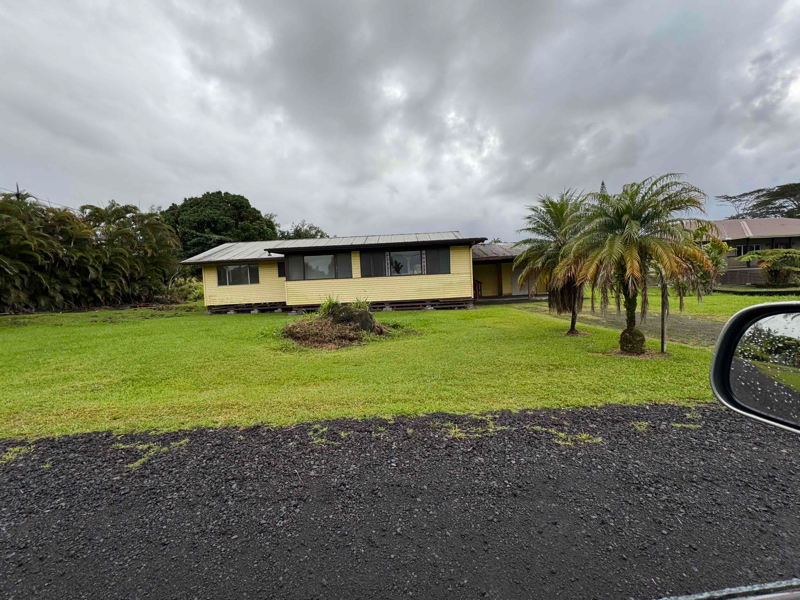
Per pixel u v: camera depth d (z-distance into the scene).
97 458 3.39
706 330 10.73
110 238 22.05
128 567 2.00
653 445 3.37
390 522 2.35
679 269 6.94
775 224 28.88
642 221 7.55
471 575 1.88
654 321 12.71
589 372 6.21
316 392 5.54
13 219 16.22
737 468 2.91
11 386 6.13
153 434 3.96
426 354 8.11
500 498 2.58
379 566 1.97
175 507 2.58
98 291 20.42
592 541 2.11
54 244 18.33
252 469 3.11
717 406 4.41
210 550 2.13
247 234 34.59
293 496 2.69
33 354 8.49
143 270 22.95
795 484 2.66
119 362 7.68
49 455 3.47
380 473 2.98
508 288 24.20
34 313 17.91
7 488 2.88
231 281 18.89
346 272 17.31
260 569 1.97
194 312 19.03
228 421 4.29
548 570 1.90
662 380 5.61
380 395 5.21
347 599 1.75
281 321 14.43
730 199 44.84
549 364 6.83
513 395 5.04
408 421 4.13
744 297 17.88
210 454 3.42
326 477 2.95
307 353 8.79
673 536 2.13
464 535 2.20
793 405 1.56
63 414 4.67
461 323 12.55
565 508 2.44
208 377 6.60
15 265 16.95
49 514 2.53
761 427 3.74
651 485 2.69
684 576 1.82
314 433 3.87
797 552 1.96
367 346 9.49
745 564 1.88
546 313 15.24
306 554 2.08
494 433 3.72
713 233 7.62
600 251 7.25
